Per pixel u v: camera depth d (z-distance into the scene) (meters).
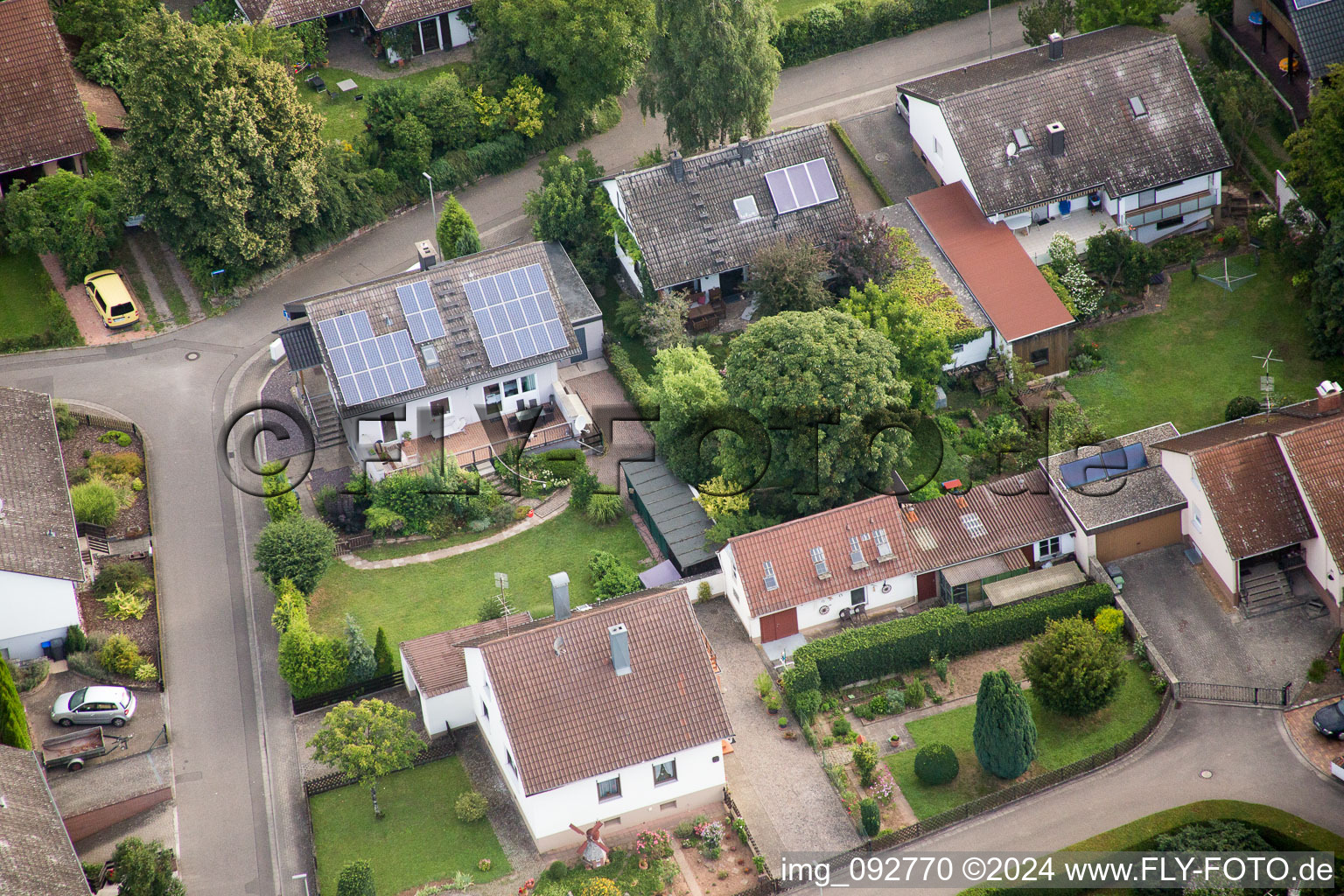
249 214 98.44
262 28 104.81
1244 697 74.31
